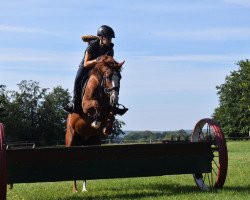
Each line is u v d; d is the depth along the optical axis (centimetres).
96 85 1043
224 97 10812
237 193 973
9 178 952
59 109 12025
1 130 923
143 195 1027
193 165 1062
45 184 1447
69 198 1041
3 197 893
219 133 1062
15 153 952
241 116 10494
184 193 1012
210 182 1209
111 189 1195
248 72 10431
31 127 11631
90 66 1084
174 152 1048
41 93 11900
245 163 1889
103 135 1175
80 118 1109
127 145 1018
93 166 999
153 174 1038
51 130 11869
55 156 977
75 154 988
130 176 1023
